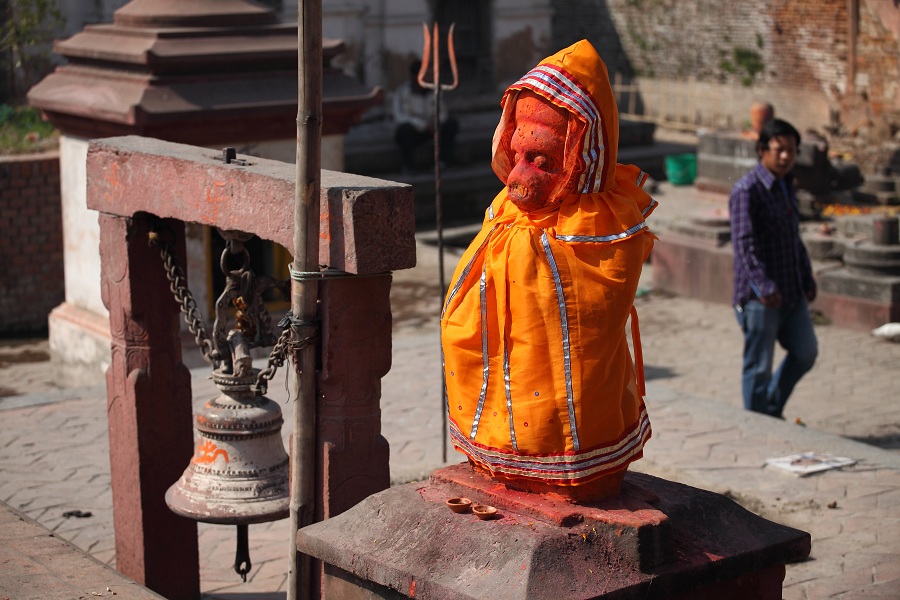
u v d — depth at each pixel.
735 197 7.66
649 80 24.89
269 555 5.82
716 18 23.02
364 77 19.69
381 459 4.02
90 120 9.09
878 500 6.21
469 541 3.14
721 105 23.27
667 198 14.59
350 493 3.98
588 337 3.08
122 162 4.68
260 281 4.63
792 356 7.88
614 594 2.96
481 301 3.21
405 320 11.85
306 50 3.61
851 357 10.20
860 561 5.44
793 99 21.64
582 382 3.07
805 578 5.28
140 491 4.96
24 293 12.07
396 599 3.28
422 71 6.58
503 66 21.53
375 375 3.96
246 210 4.07
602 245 3.11
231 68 8.98
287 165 4.21
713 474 6.61
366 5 19.44
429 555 3.18
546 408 3.10
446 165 18.53
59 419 7.83
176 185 4.41
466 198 17.83
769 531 3.36
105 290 4.98
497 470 3.25
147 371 4.92
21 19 14.53
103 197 4.83
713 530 3.29
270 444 4.57
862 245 11.20
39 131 13.51
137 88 8.67
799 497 6.26
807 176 14.46
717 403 7.96
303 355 3.86
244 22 9.26
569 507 3.16
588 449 3.12
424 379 8.59
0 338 11.88
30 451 7.22
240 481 4.45
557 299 3.08
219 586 5.44
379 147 18.20
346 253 3.71
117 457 5.08
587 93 3.12
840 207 13.95
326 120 9.41
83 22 16.61
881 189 14.81
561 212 3.14
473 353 3.25
